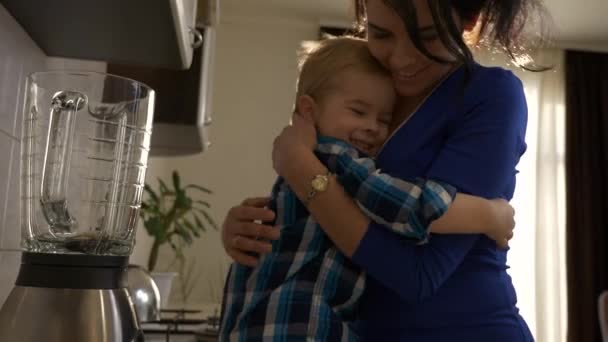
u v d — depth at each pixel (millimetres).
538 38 1184
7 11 1070
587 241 4621
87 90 845
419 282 893
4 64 1070
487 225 916
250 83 4637
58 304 756
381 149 1013
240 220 1011
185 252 4367
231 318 990
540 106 4719
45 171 815
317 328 915
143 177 884
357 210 906
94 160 847
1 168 1071
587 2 4137
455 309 961
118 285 816
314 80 1069
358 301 1005
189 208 3295
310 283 939
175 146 2557
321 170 919
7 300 775
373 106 1036
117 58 1357
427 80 1007
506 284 1006
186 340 1868
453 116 980
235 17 4660
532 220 4656
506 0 1013
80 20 1117
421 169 984
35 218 821
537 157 4672
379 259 890
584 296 4590
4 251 1104
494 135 945
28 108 844
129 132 870
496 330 966
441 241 917
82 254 775
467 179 915
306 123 1012
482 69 1016
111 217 854
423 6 907
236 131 4582
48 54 1318
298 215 988
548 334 4535
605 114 4727
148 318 1525
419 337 961
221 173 4523
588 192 4656
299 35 4703
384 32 972
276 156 971
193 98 2100
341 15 4559
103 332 767
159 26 1135
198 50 2109
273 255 979
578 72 4773
